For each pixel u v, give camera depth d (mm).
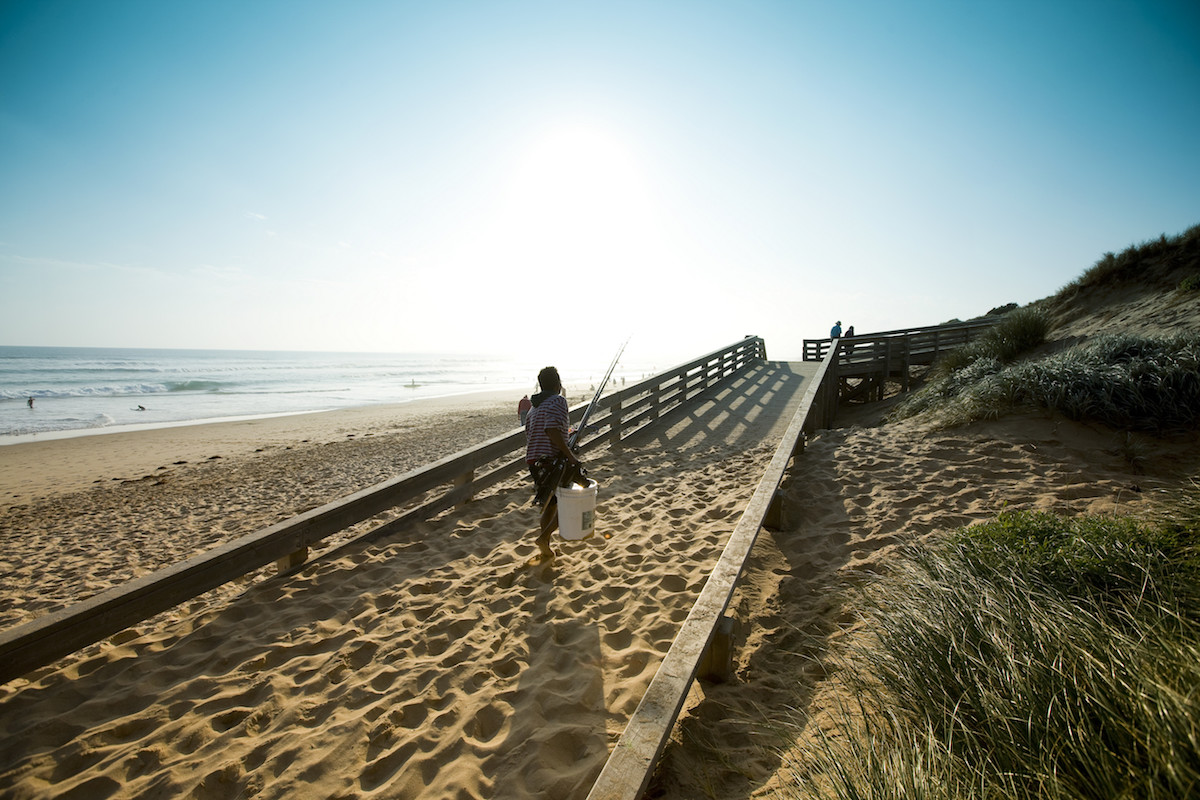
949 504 4156
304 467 11477
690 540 4293
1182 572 2207
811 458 5945
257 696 2592
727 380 14367
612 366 4664
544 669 2717
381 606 3461
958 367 10586
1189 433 4402
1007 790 1383
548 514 3883
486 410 23953
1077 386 5320
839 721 2057
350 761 2160
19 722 2404
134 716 2436
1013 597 2176
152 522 7770
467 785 1993
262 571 4746
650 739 1707
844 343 14398
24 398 27375
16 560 6223
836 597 3113
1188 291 8852
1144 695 1376
